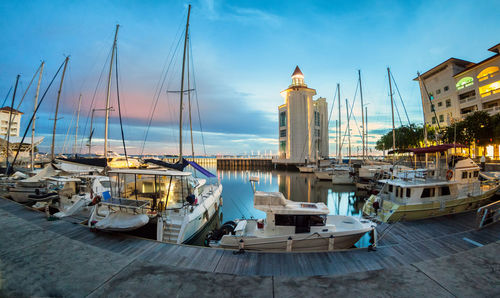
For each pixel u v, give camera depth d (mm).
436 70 44094
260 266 5793
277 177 45844
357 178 29109
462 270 4766
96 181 13508
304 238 7832
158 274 4734
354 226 9000
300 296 3939
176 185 10875
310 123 67000
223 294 4004
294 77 70625
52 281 4383
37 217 9875
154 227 9281
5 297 3809
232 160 85938
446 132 32031
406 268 4902
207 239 9664
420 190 11859
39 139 35562
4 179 18125
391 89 25828
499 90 33094
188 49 18938
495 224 9352
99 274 4699
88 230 8312
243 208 18984
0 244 6324
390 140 43312
